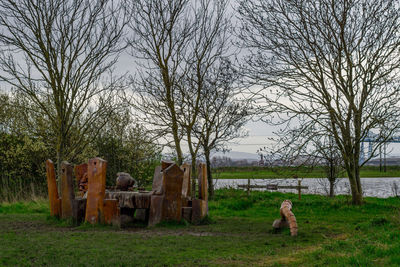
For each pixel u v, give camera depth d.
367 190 34.41
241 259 7.39
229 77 18.34
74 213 12.19
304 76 16.72
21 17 15.66
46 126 22.17
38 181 24.17
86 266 6.84
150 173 24.97
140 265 6.97
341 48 16.67
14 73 15.90
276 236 10.07
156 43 18.06
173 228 11.46
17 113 22.95
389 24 16.58
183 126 17.78
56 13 16.03
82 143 21.62
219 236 10.02
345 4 16.58
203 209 12.65
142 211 13.16
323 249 7.69
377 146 17.02
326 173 22.17
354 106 16.95
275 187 22.05
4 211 16.09
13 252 7.91
